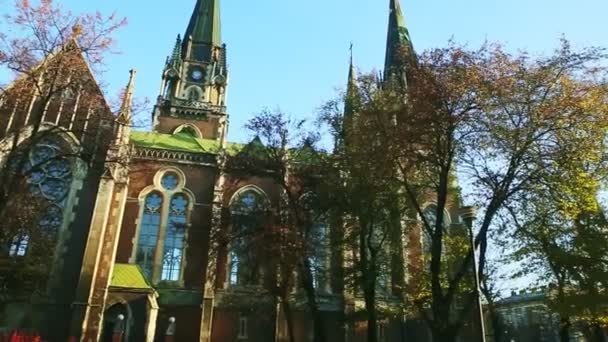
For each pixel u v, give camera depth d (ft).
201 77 246.68
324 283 161.27
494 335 146.92
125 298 132.87
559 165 81.76
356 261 122.21
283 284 115.55
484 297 134.72
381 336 156.87
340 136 114.83
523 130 81.25
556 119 79.87
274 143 124.67
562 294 100.58
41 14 97.81
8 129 141.38
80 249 140.97
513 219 95.35
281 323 150.51
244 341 148.87
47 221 136.87
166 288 151.43
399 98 100.37
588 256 94.73
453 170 98.89
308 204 119.75
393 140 92.17
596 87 82.07
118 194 148.46
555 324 229.66
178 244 159.53
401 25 220.64
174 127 229.25
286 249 110.32
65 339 128.47
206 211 164.14
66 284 135.44
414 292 129.80
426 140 89.25
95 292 131.44
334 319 155.94
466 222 73.92
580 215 97.14
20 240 123.13
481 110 83.87
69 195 145.48
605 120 80.48
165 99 234.99
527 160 82.58
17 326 127.24
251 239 119.55
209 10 267.59
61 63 101.60
